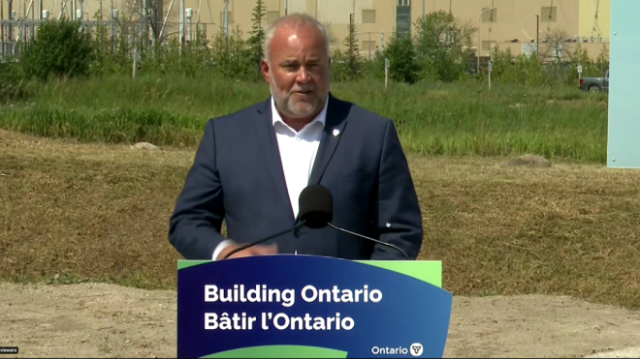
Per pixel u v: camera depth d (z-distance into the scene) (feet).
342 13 239.71
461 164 51.70
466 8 247.70
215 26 223.30
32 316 24.57
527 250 32.50
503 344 21.59
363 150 14.14
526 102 113.60
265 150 14.19
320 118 14.20
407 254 14.03
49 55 102.53
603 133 69.05
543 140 63.10
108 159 45.91
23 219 34.78
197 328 11.92
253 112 14.52
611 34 30.71
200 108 84.79
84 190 38.27
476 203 37.04
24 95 81.56
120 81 91.86
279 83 13.82
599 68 188.14
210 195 14.33
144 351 20.43
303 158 14.14
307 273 12.01
